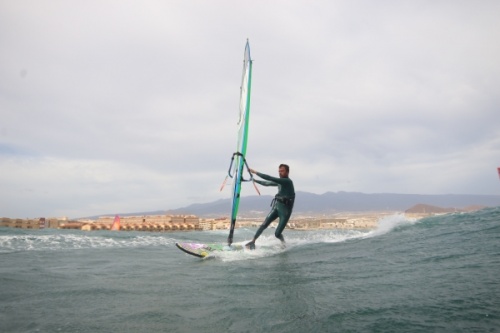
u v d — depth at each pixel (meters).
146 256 7.22
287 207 8.30
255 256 6.84
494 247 5.50
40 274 4.88
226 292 3.77
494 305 2.78
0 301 3.40
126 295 3.68
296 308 3.07
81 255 7.24
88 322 2.77
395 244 7.14
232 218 8.08
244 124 8.37
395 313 2.77
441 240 6.96
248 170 8.24
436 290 3.35
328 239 9.43
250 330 2.57
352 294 3.44
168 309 3.13
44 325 2.69
